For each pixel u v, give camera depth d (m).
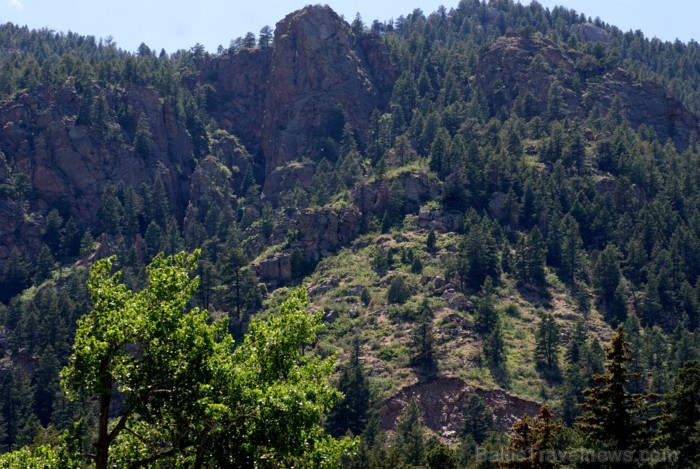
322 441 52.47
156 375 49.09
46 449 49.50
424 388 152.75
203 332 50.31
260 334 54.22
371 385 149.38
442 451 96.88
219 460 49.50
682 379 81.25
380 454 111.81
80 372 48.22
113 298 50.66
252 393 48.97
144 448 53.25
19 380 166.38
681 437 78.50
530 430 70.19
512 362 159.75
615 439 68.12
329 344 170.25
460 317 172.12
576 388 141.62
